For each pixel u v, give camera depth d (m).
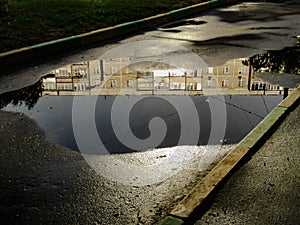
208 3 10.55
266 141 3.53
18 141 3.75
